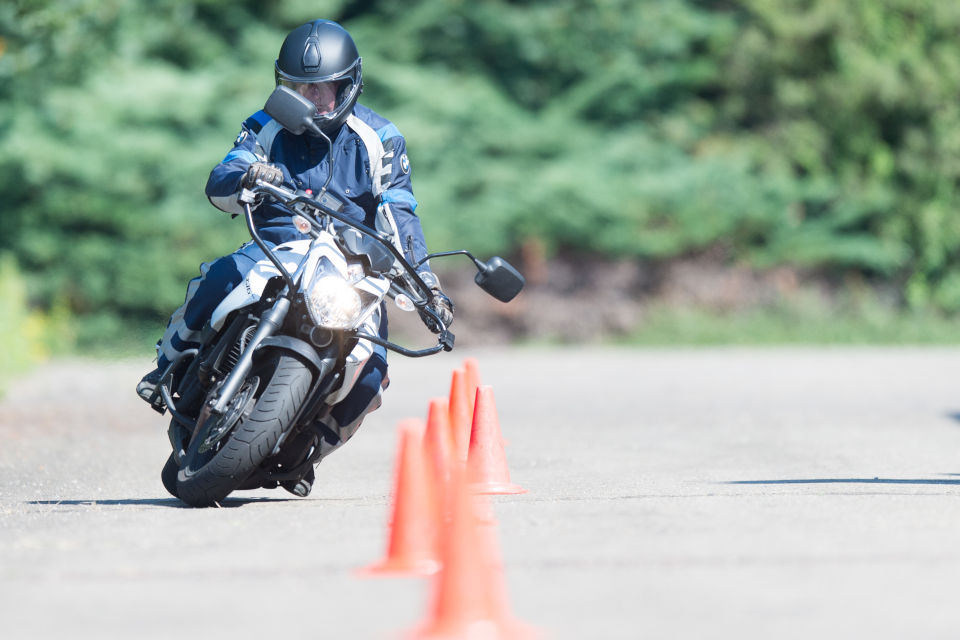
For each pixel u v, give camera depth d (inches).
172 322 994.7
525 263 4899.1
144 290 4586.6
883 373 2938.0
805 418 1824.6
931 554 711.7
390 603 619.2
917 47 5226.4
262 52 4815.5
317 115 970.7
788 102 5152.6
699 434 1608.0
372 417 1963.6
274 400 902.4
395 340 4635.8
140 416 1925.4
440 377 2893.7
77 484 1181.1
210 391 932.0
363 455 1444.4
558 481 1136.2
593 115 5216.5
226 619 588.4
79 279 4606.3
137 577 679.1
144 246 4621.1
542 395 2352.4
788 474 1161.4
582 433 1649.9
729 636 549.0
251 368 940.0
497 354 4338.1
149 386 1005.2
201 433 939.3
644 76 5172.2
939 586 634.8
